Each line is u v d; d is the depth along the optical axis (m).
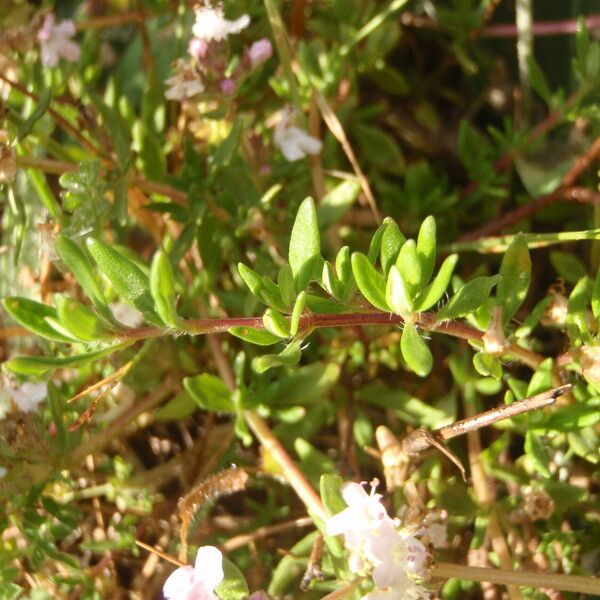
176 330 0.11
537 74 0.17
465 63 0.19
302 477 0.14
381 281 0.11
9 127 0.14
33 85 0.16
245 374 0.16
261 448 0.15
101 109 0.15
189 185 0.16
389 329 0.16
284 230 0.16
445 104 0.20
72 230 0.14
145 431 0.17
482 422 0.12
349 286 0.12
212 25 0.15
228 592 0.12
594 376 0.12
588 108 0.16
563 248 0.17
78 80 0.18
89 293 0.11
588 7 0.19
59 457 0.14
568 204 0.17
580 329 0.12
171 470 0.16
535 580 0.12
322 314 0.11
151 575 0.15
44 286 0.16
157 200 0.16
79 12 0.20
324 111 0.16
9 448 0.14
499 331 0.12
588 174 0.17
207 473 0.16
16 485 0.14
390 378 0.16
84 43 0.18
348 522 0.12
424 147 0.19
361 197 0.18
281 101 0.18
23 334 0.16
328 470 0.14
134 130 0.16
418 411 0.15
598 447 0.14
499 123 0.20
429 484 0.14
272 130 0.18
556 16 0.19
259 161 0.16
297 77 0.17
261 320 0.11
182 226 0.17
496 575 0.12
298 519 0.16
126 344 0.11
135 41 0.19
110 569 0.15
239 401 0.14
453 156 0.19
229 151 0.15
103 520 0.16
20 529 0.14
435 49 0.20
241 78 0.15
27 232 0.17
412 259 0.11
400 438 0.15
